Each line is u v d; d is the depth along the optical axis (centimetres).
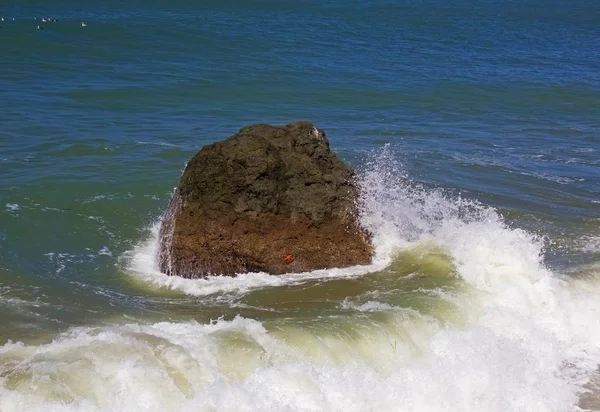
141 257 1234
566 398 973
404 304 1069
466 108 2775
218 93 2692
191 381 838
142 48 3550
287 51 3816
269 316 1027
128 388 806
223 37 4019
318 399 855
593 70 3931
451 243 1257
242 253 1146
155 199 1474
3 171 1573
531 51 4600
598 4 8444
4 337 927
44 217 1346
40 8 5216
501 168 1884
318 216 1168
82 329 950
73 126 2038
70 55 3256
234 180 1140
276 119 2361
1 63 2989
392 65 3659
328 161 1219
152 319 1014
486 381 957
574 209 1594
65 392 786
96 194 1467
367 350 953
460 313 1074
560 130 2455
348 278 1155
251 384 843
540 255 1297
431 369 952
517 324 1078
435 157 1952
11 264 1150
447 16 6562
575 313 1149
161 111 2350
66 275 1142
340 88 2941
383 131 2262
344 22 5491
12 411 756
